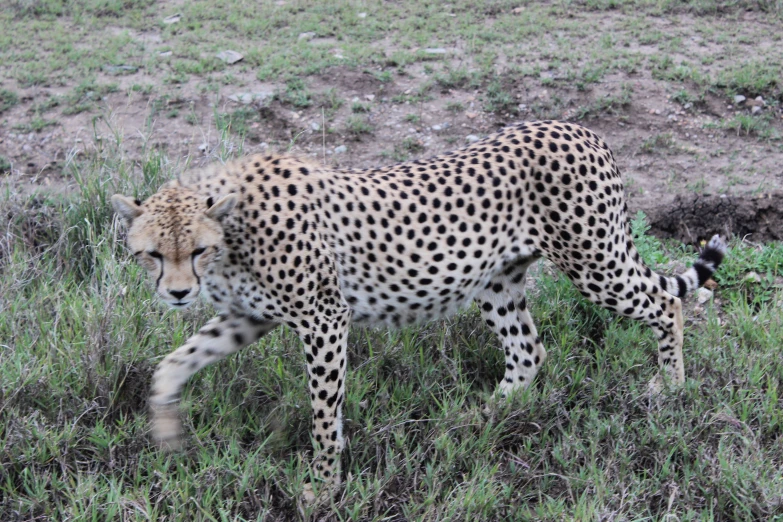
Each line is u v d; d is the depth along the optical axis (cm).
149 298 458
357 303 388
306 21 887
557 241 396
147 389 411
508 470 380
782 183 596
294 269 358
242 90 734
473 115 693
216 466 354
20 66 788
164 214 339
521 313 428
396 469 364
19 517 340
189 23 887
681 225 578
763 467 366
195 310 454
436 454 375
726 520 357
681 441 379
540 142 391
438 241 380
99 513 342
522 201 393
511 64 759
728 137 656
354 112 702
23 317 457
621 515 338
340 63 769
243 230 356
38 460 364
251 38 852
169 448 375
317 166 382
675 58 755
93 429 379
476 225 384
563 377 433
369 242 375
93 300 446
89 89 743
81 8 935
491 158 390
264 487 360
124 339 418
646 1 883
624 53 759
